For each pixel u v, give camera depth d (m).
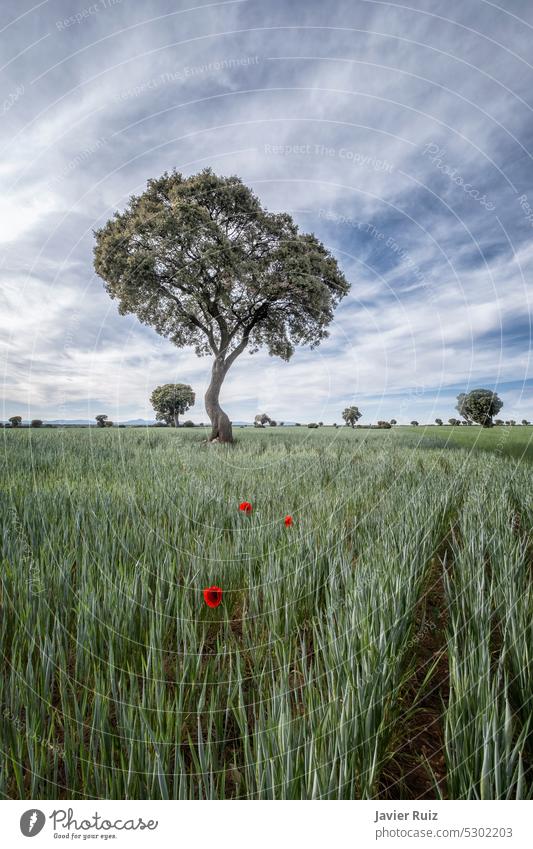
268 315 19.91
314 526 4.39
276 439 19.55
